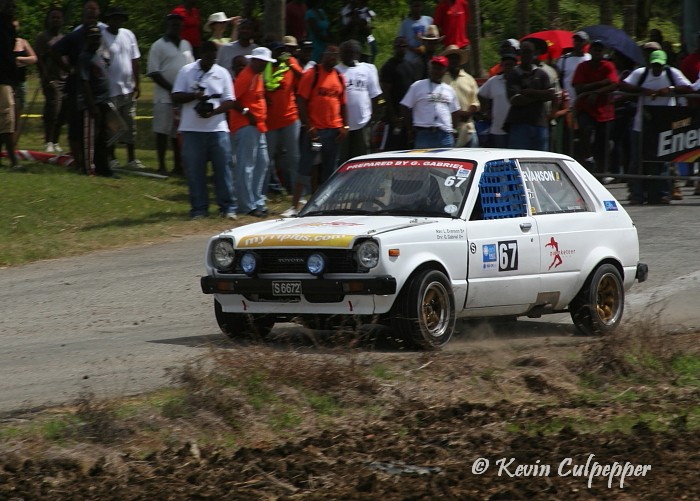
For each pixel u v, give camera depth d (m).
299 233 25.77
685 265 38.91
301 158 45.81
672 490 16.95
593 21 100.06
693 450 19.00
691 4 72.25
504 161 28.42
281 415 20.28
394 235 25.05
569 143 55.31
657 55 53.31
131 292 34.53
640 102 53.62
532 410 21.33
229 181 46.34
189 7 56.66
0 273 37.97
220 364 22.08
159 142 55.81
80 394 20.42
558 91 51.38
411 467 18.06
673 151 53.47
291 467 17.83
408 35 54.75
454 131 45.72
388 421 20.48
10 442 18.44
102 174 52.78
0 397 21.64
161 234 43.91
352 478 17.45
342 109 45.34
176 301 33.16
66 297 33.91
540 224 28.25
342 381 21.77
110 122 52.22
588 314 29.14
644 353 24.97
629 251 30.52
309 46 50.25
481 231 26.89
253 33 50.16
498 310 27.55
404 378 22.62
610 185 59.25
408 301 25.17
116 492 16.66
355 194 28.12
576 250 28.97
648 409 21.70
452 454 18.75
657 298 33.72
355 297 25.02
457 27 59.53
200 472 17.56
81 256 40.69
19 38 53.91
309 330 28.77
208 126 45.25
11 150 52.12
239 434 19.56
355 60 46.78
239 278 26.14
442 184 27.48
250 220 46.06
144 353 25.77
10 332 29.22
